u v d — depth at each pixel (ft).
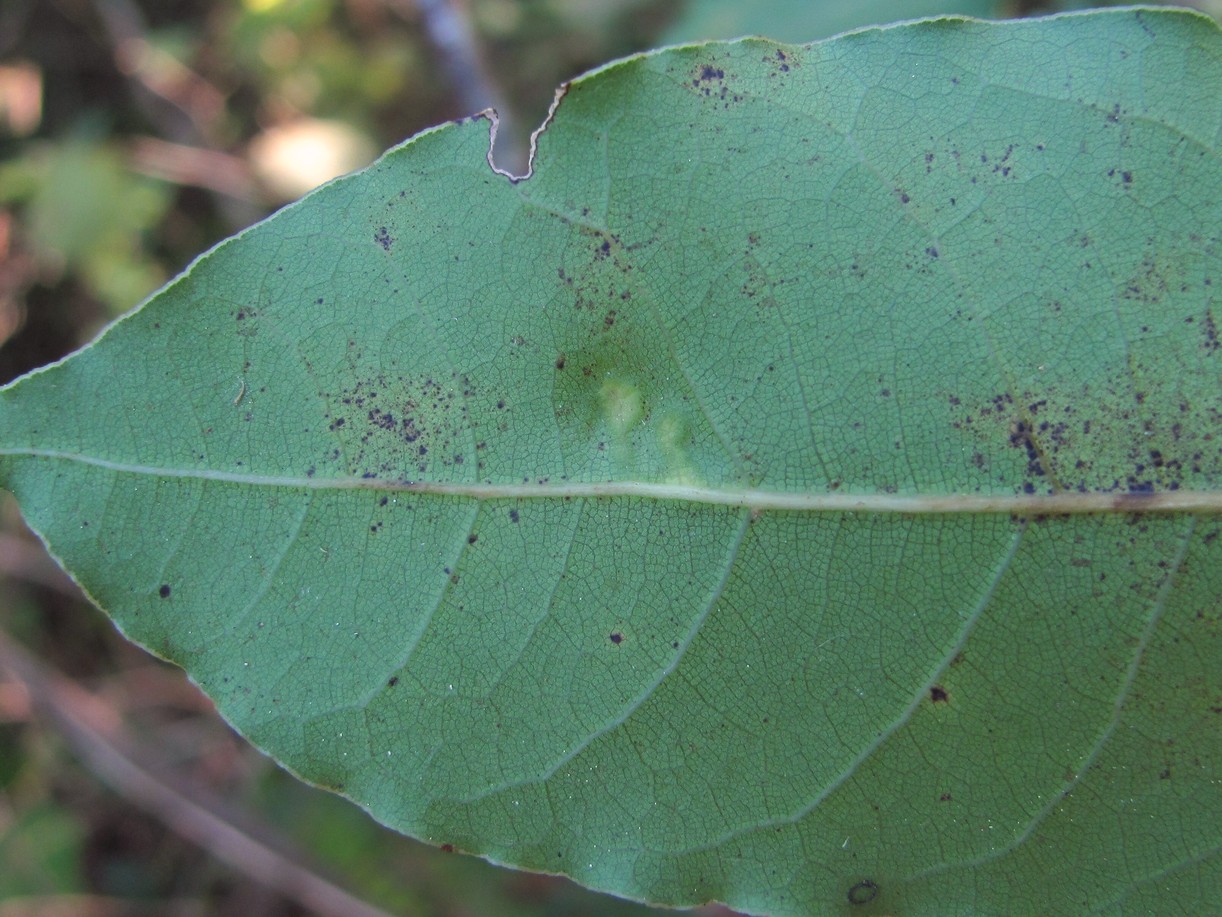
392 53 0.52
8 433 0.26
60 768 0.51
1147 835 0.26
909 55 0.26
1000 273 0.26
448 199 0.26
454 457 0.26
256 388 0.26
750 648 0.26
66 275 0.53
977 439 0.26
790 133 0.26
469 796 0.26
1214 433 0.25
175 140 0.54
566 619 0.26
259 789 0.47
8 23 0.55
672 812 0.26
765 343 0.26
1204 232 0.25
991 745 0.26
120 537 0.26
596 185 0.26
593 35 0.48
